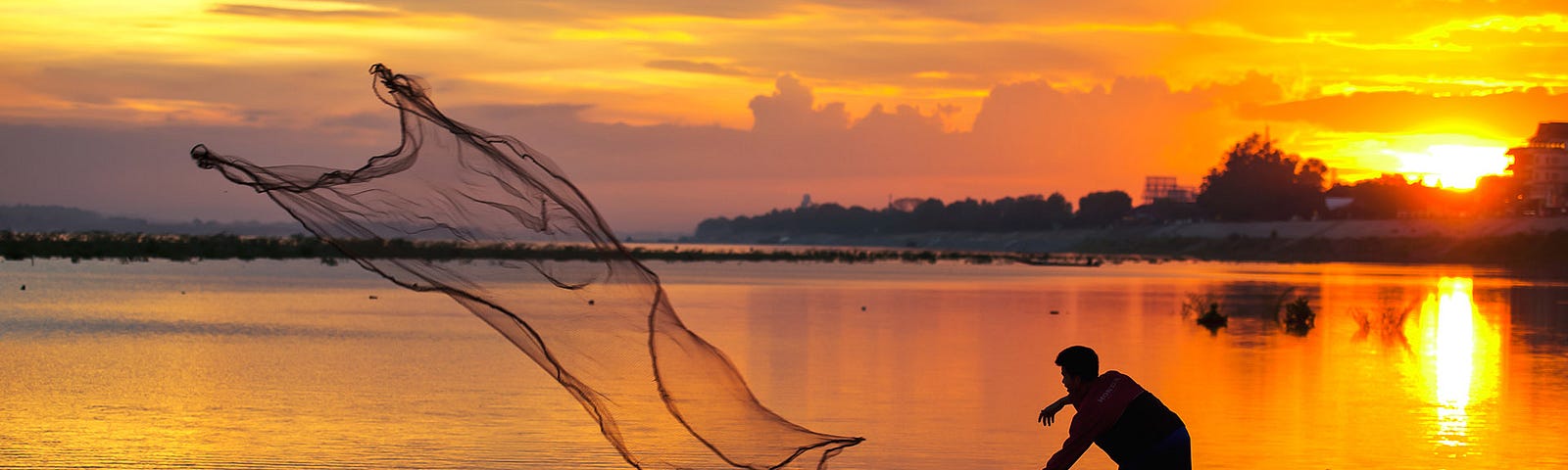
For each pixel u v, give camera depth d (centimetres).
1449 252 11806
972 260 11725
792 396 1798
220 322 2995
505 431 1429
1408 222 13250
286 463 1241
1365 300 4766
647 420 725
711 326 3158
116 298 3912
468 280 682
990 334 2972
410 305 3750
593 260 695
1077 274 7781
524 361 2142
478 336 2662
